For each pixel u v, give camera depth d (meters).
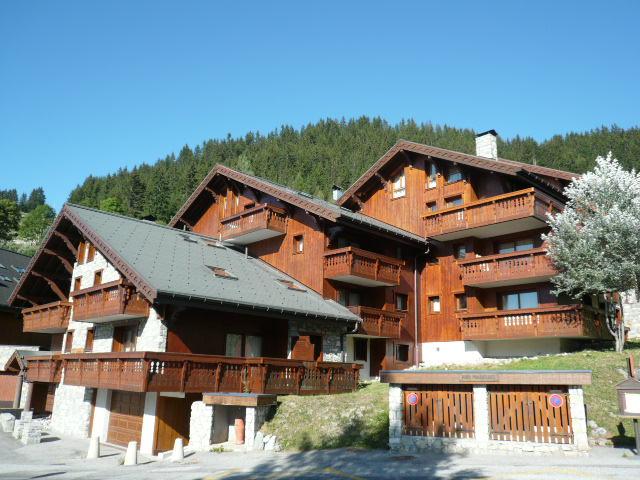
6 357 35.19
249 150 163.25
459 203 29.11
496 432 13.30
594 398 16.09
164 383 17.55
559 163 124.69
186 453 16.48
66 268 29.72
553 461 11.85
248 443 16.25
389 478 11.20
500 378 13.22
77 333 26.42
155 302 18.67
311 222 27.91
